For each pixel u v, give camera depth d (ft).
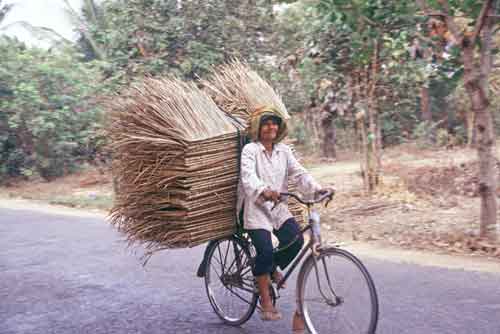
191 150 13.35
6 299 19.02
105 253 25.09
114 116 15.14
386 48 32.50
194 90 14.60
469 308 15.61
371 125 34.40
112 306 17.78
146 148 14.08
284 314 16.16
